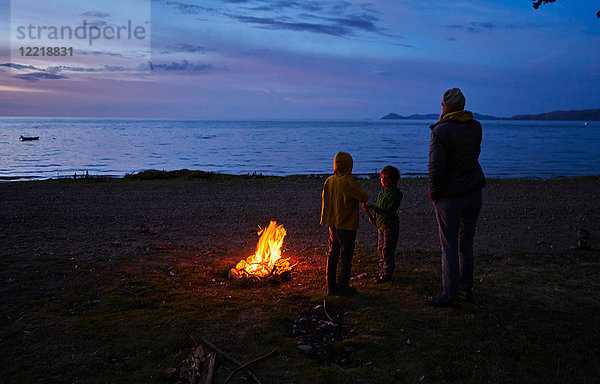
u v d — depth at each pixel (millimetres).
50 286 4461
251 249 6355
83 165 28781
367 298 4246
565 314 3791
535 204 10773
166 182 15328
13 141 58875
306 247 6570
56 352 3102
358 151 45156
